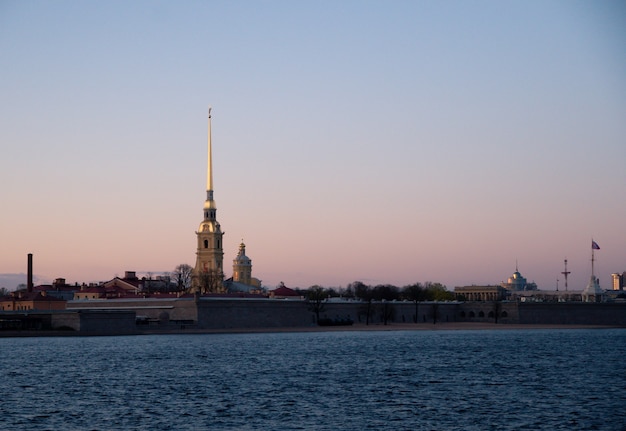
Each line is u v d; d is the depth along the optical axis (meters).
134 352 193.50
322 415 102.00
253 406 108.62
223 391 122.81
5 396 117.69
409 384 131.50
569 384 131.50
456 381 135.62
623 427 95.19
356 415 102.00
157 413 103.38
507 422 97.69
